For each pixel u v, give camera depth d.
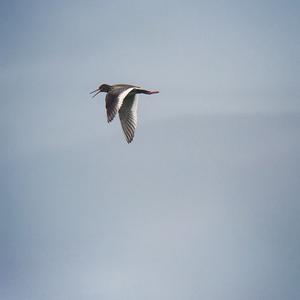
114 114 25.19
